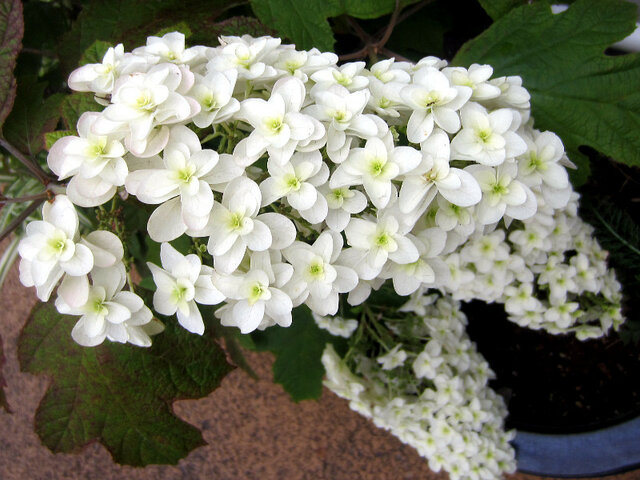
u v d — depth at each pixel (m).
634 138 0.38
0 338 0.34
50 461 0.65
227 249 0.22
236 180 0.23
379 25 0.44
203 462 0.64
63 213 0.23
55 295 0.33
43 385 0.65
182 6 0.36
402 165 0.23
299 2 0.36
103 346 0.34
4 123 0.33
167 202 0.23
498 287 0.37
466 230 0.25
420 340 0.44
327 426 0.63
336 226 0.24
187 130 0.23
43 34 0.43
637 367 0.48
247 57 0.25
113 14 0.36
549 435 0.46
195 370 0.35
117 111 0.22
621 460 0.43
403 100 0.24
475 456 0.41
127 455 0.36
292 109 0.23
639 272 0.47
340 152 0.23
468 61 0.39
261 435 0.63
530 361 0.50
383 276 0.25
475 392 0.41
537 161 0.26
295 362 0.48
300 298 0.24
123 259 0.25
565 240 0.36
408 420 0.41
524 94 0.27
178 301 0.24
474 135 0.24
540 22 0.36
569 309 0.38
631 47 0.40
